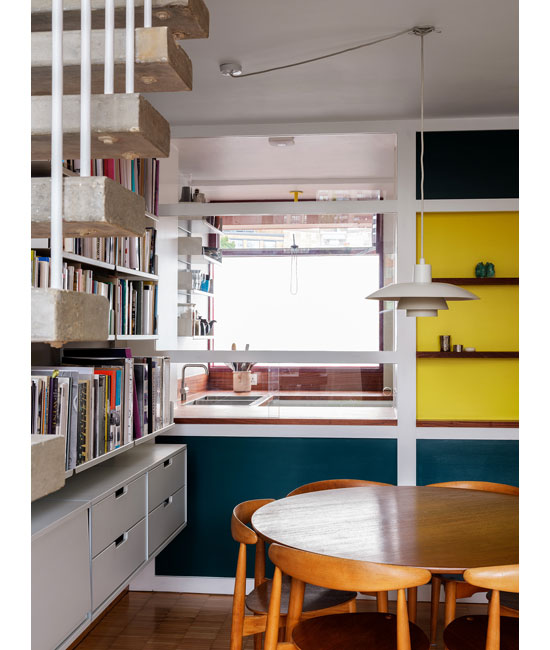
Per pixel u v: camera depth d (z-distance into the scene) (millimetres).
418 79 3473
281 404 4273
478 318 4234
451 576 3195
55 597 2318
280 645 2428
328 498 3084
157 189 4059
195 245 4359
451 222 4246
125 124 1464
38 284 2473
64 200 1311
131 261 3607
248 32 2896
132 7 1604
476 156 4156
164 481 3652
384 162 4254
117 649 3398
